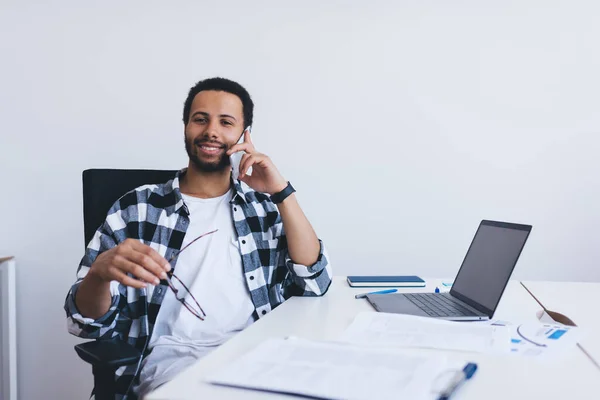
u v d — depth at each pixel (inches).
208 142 51.8
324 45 88.0
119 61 87.9
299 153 88.6
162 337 47.4
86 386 87.1
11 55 87.3
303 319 40.9
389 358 28.5
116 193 53.9
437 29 87.0
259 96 88.6
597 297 51.9
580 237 85.4
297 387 24.5
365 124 87.9
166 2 88.0
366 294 50.8
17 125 87.4
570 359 30.9
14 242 87.5
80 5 87.5
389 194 88.0
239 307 49.8
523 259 86.3
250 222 53.1
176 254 50.4
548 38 85.4
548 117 85.6
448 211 87.4
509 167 86.4
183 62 88.0
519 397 25.0
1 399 83.7
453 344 33.4
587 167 85.1
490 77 86.4
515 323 40.0
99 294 41.3
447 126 87.1
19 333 87.5
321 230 88.8
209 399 23.9
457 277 51.4
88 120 87.7
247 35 88.4
